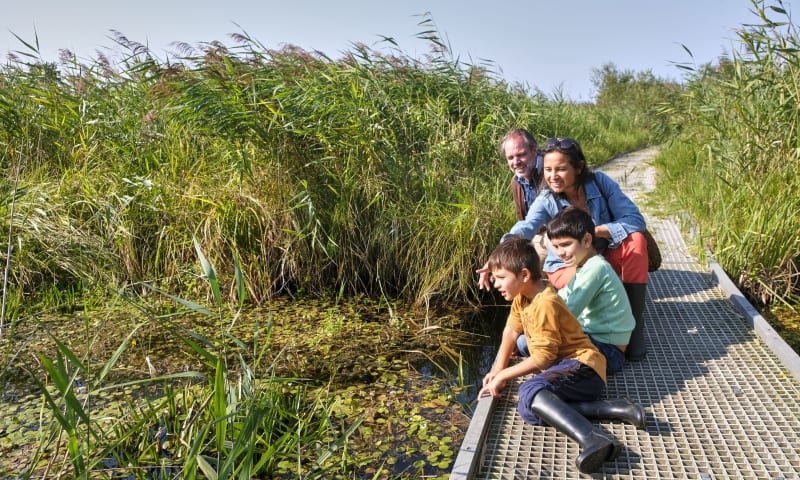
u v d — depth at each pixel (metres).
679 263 5.45
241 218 5.34
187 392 3.51
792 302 5.08
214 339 4.38
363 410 3.42
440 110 7.15
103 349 4.20
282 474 2.84
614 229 3.58
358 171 5.70
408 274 5.34
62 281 5.36
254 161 5.47
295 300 5.28
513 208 6.02
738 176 6.14
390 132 6.34
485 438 2.77
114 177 5.98
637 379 3.30
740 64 6.30
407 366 4.03
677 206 7.50
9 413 3.39
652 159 13.32
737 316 4.18
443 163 6.25
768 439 2.70
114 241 5.49
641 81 27.83
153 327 4.53
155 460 2.88
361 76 6.79
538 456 2.63
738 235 5.49
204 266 2.83
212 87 5.66
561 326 2.93
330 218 5.51
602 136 14.88
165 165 6.02
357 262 5.56
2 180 5.95
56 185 5.87
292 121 5.53
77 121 6.73
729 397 3.08
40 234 5.27
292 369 3.95
